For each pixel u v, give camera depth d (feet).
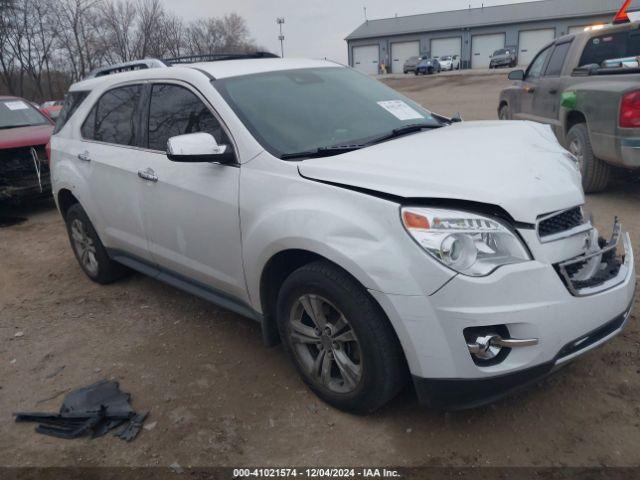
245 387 11.16
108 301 15.83
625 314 9.55
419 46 184.65
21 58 132.98
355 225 8.81
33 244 22.26
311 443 9.46
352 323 9.13
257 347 12.66
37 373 12.34
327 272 9.27
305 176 9.84
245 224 10.65
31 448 9.90
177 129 12.54
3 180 25.67
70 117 16.74
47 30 135.13
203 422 10.20
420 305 8.29
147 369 12.12
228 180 11.00
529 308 8.21
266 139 10.89
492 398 8.59
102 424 10.36
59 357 12.94
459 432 9.44
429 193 8.57
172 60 18.67
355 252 8.71
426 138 11.12
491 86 88.89
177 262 12.88
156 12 153.58
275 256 10.19
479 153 9.89
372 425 9.74
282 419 10.11
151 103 13.50
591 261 9.25
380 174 9.14
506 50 155.22
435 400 8.73
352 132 11.71
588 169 21.40
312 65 13.93
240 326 13.71
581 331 8.66
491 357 8.49
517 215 8.46
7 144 25.48
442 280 8.16
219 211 11.18
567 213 9.17
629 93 18.65
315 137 11.26
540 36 170.50
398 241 8.45
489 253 8.37
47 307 15.81
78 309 15.48
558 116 24.06
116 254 15.62
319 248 9.13
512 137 10.92
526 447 9.02
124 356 12.75
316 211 9.29
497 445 9.10
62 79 142.92
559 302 8.42
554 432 9.29
